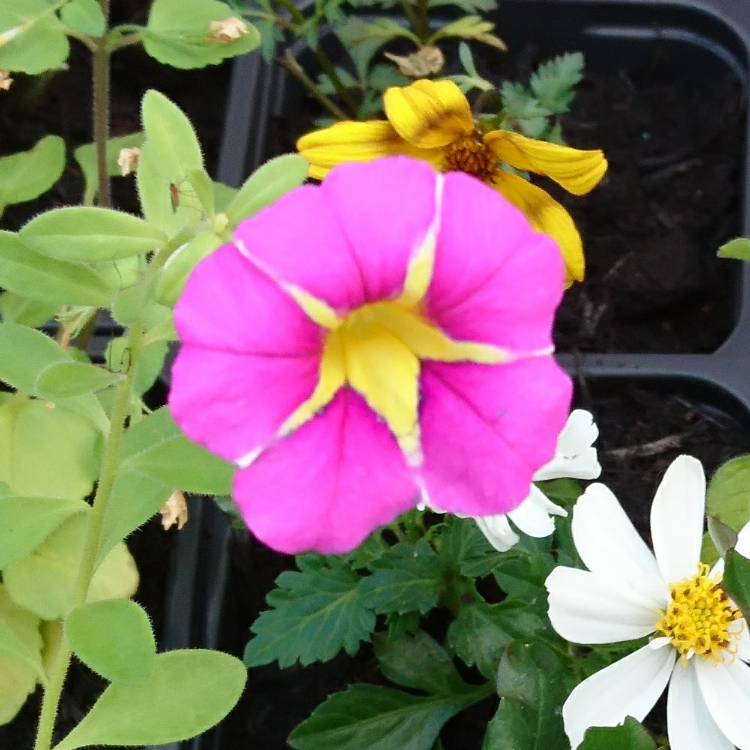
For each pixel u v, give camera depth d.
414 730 0.18
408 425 0.13
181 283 0.13
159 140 0.14
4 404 0.18
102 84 0.19
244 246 0.12
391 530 0.19
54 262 0.14
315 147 0.19
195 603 0.19
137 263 0.16
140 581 0.20
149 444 0.15
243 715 0.19
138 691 0.15
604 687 0.15
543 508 0.15
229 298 0.12
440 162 0.19
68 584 0.17
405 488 0.13
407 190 0.12
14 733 0.19
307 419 0.12
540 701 0.15
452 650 0.18
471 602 0.17
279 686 0.20
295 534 0.12
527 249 0.12
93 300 0.14
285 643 0.17
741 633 0.15
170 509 0.18
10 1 0.18
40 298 0.14
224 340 0.12
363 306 0.13
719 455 0.21
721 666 0.15
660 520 0.15
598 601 0.15
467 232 0.12
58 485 0.17
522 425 0.12
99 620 0.14
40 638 0.18
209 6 0.19
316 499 0.12
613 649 0.16
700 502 0.15
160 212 0.14
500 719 0.15
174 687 0.15
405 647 0.18
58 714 0.19
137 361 0.14
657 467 0.21
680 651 0.15
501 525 0.15
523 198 0.20
